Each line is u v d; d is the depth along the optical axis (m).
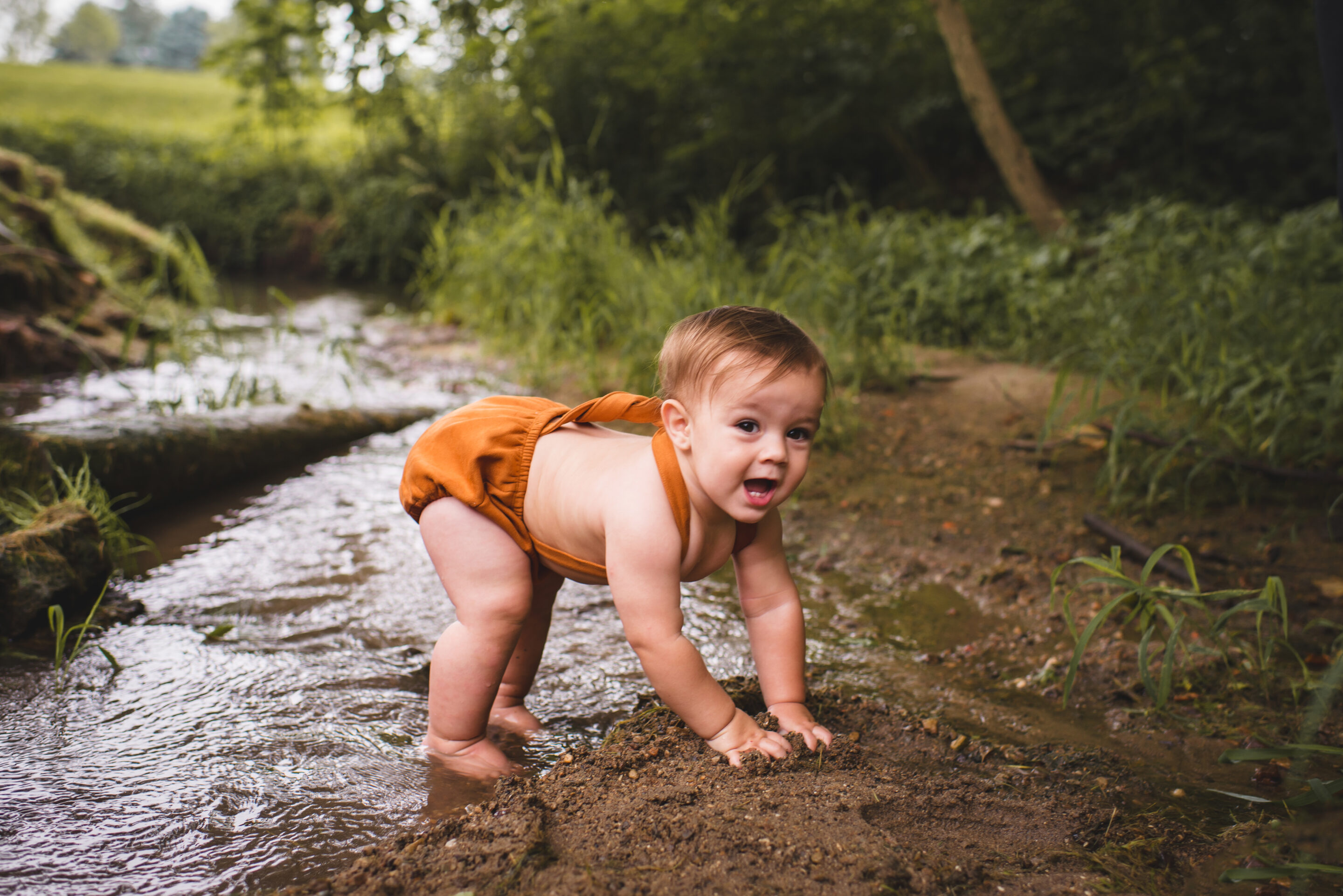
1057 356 5.70
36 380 5.60
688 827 1.69
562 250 7.11
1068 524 3.70
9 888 1.62
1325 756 2.14
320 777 2.01
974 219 8.36
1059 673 2.60
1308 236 6.05
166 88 27.81
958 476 4.26
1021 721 2.34
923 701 2.44
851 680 2.55
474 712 2.07
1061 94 10.86
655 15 10.69
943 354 6.31
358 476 4.27
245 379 5.81
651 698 2.38
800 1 10.47
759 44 10.51
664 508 1.86
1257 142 9.70
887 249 7.05
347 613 2.90
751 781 1.84
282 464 4.34
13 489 3.34
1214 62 10.00
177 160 16.25
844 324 5.79
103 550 2.96
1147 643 2.44
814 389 1.77
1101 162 10.55
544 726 2.27
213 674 2.48
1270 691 2.45
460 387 5.91
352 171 15.09
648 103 12.54
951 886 1.59
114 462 3.59
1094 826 1.83
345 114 17.66
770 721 2.04
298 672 2.51
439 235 9.07
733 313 1.84
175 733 2.19
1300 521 3.57
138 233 9.49
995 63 10.87
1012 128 7.85
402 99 13.84
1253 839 1.81
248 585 3.09
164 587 3.05
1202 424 4.30
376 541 3.50
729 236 11.12
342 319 9.25
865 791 1.83
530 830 1.70
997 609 3.05
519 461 2.04
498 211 8.91
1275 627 2.81
